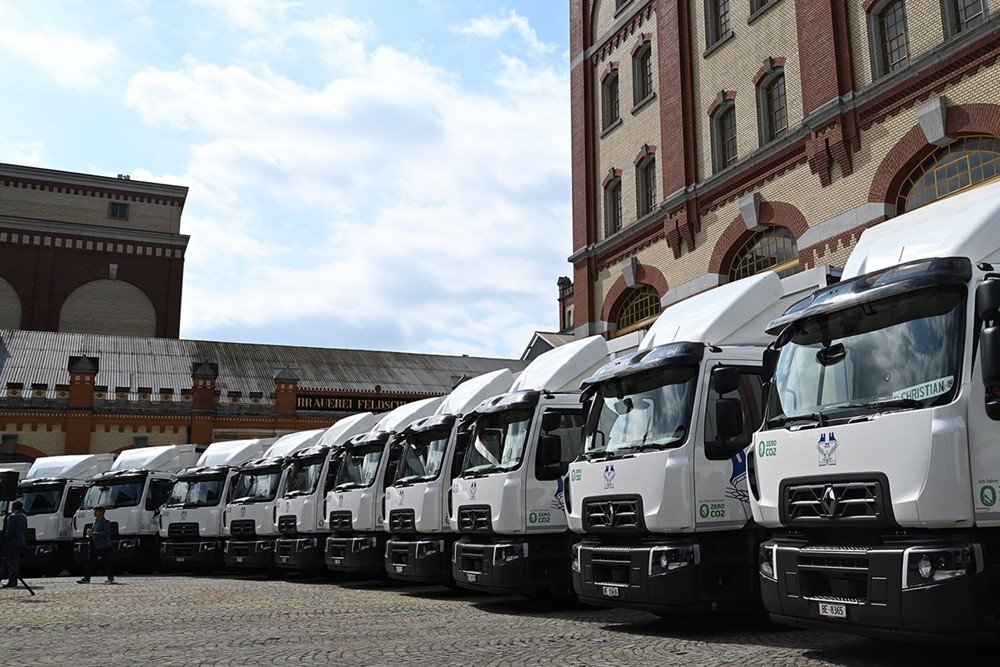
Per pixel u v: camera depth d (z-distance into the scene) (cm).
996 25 1530
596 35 2898
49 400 4006
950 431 646
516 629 1040
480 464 1305
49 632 1095
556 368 1310
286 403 4494
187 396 4281
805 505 731
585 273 2788
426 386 5069
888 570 664
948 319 683
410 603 1405
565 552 1239
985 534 657
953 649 802
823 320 777
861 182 1802
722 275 2209
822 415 735
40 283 5138
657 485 938
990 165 1573
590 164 2841
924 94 1672
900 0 1781
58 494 2714
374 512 1738
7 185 5266
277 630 1073
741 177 2145
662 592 928
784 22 2073
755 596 948
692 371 975
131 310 5341
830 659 761
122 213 5525
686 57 2409
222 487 2461
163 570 2744
